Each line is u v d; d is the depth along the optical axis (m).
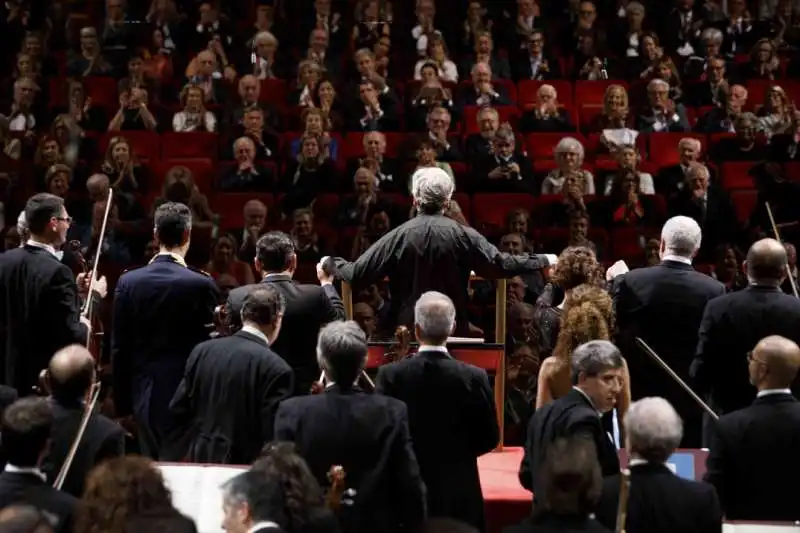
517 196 41.03
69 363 17.92
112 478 14.09
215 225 38.84
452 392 18.33
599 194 42.47
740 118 44.91
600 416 17.81
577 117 47.91
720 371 20.39
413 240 21.80
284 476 14.70
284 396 18.66
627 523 15.35
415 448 18.36
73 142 42.91
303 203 41.16
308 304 21.14
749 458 17.58
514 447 25.08
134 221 38.69
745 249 39.88
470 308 34.44
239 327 20.25
